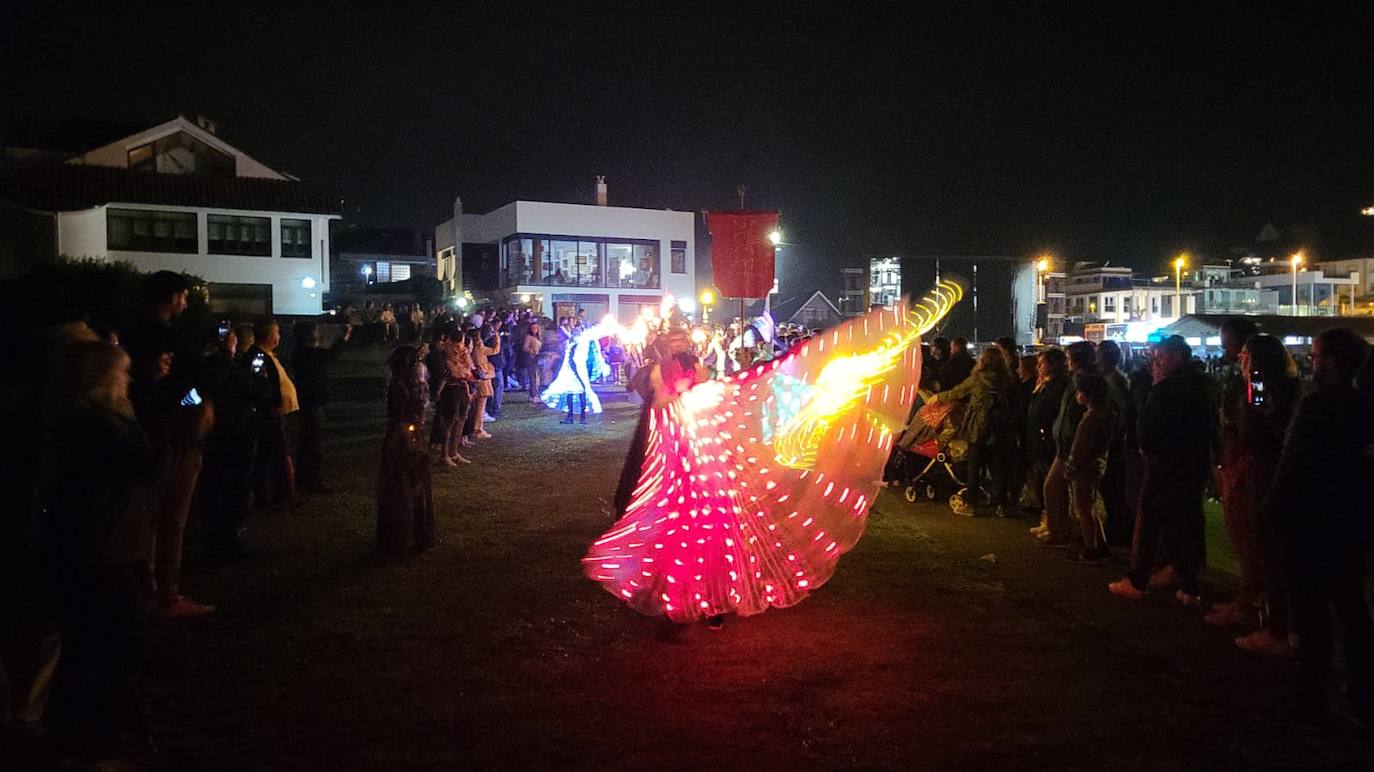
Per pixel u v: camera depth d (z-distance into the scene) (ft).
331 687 16.96
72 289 31.96
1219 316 116.78
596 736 15.08
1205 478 22.38
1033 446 31.24
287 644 19.13
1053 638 20.01
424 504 26.78
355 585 23.31
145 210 113.70
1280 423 19.21
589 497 34.50
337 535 28.68
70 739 13.94
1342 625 15.88
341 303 139.03
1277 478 15.85
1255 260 217.36
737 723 15.64
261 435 31.58
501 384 60.90
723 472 20.54
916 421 35.53
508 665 18.11
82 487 13.85
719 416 21.06
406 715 15.79
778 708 16.25
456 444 41.60
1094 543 26.27
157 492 16.62
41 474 14.23
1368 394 15.70
